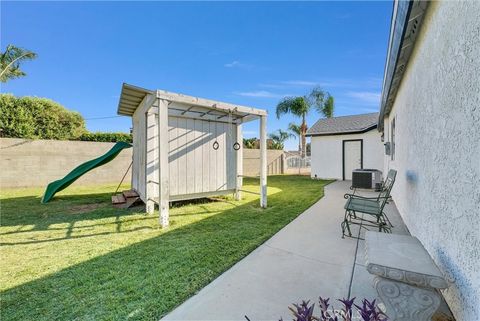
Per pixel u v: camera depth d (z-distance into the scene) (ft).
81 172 22.15
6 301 7.03
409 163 12.21
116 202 20.34
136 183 23.08
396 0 8.56
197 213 17.39
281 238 11.93
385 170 29.48
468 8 5.41
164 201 14.08
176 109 19.01
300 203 20.43
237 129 23.32
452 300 6.12
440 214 7.06
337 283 7.82
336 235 12.33
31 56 38.40
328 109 53.98
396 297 5.39
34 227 14.19
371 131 37.88
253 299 7.02
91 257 9.97
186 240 11.81
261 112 18.66
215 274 8.50
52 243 11.60
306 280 8.03
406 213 13.17
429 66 8.44
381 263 5.54
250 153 49.60
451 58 6.36
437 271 5.20
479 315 4.79
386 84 15.15
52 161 31.78
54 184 22.70
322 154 42.78
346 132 39.55
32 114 36.14
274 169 54.39
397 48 9.89
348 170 40.40
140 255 10.12
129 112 22.91
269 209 18.31
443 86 6.96
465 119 5.49
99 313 6.48
